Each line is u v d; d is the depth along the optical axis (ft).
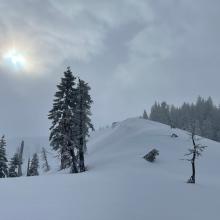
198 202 89.66
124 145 219.00
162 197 89.10
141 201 81.66
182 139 232.53
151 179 117.50
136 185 102.63
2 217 61.00
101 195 84.17
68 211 66.64
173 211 76.59
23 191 85.97
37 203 72.28
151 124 285.43
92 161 190.29
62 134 162.50
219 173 175.11
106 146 235.20
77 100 168.25
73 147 162.09
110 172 136.87
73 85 169.07
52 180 109.09
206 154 207.82
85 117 171.73
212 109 462.60
